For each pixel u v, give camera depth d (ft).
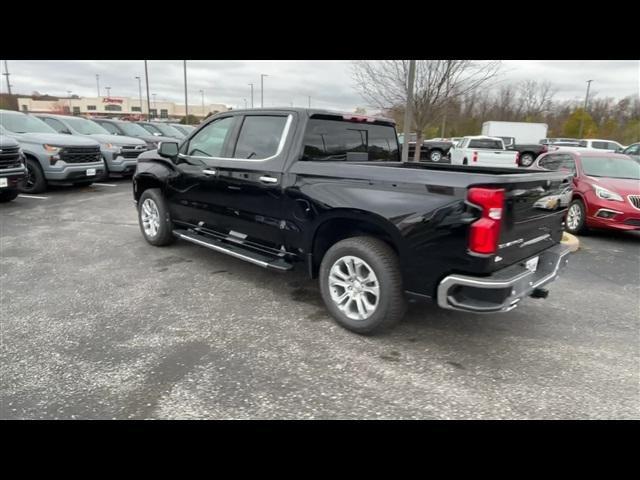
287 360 10.34
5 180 25.85
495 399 9.03
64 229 22.81
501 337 11.83
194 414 8.33
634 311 13.82
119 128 51.44
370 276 11.09
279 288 15.02
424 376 9.81
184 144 17.11
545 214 11.18
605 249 21.86
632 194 22.72
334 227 12.19
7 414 8.19
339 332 11.84
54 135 33.50
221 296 14.20
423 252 10.00
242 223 14.64
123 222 24.70
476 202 9.12
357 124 14.53
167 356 10.36
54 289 14.46
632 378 9.89
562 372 10.11
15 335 11.22
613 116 179.01
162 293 14.34
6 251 18.70
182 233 17.52
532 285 10.60
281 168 12.97
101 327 11.78
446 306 9.87
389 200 10.41
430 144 89.40
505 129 105.50
